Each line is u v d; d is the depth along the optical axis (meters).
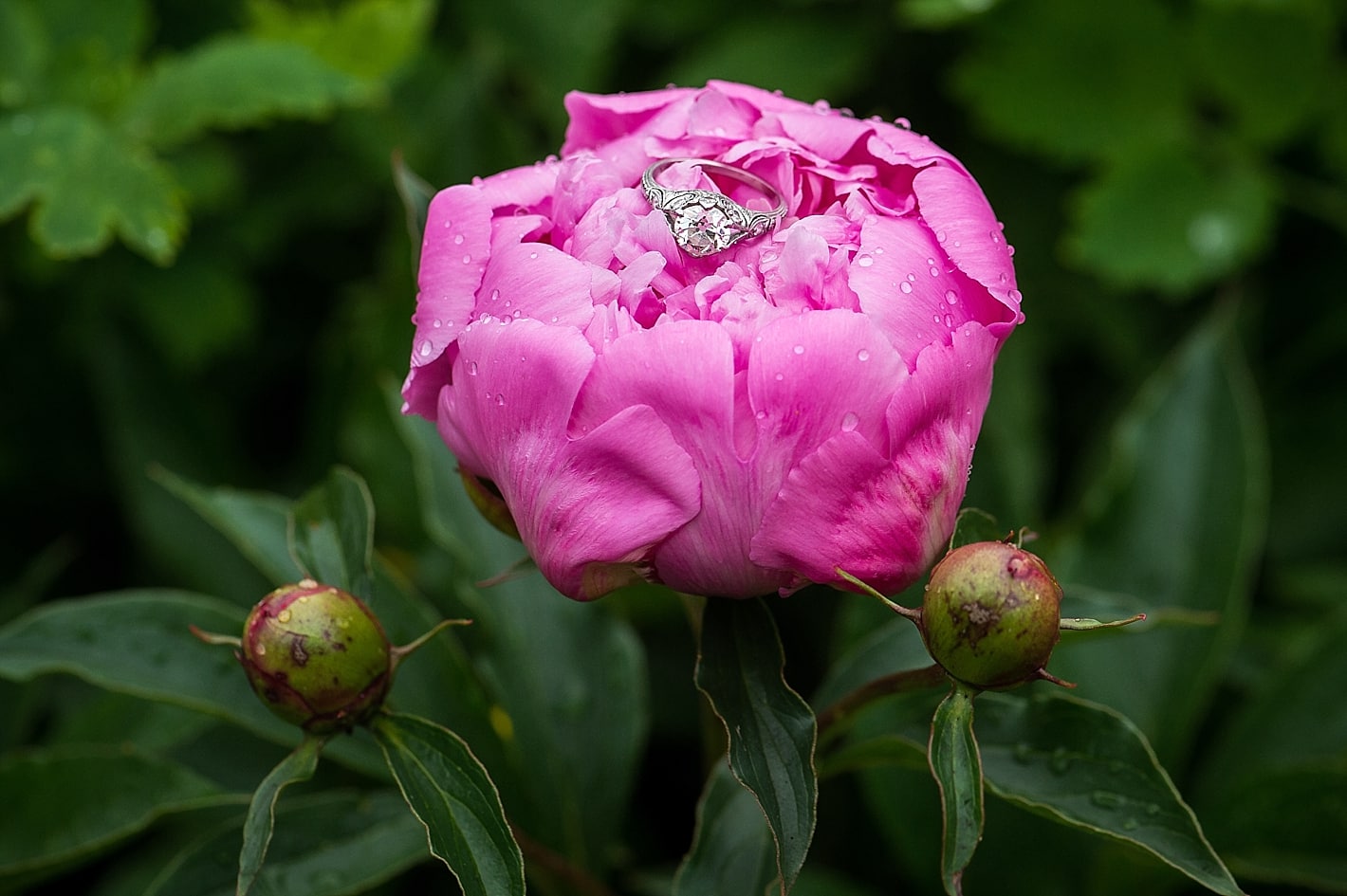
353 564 0.51
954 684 0.48
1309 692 0.58
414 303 0.62
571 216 0.50
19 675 0.54
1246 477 0.58
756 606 0.49
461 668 0.55
